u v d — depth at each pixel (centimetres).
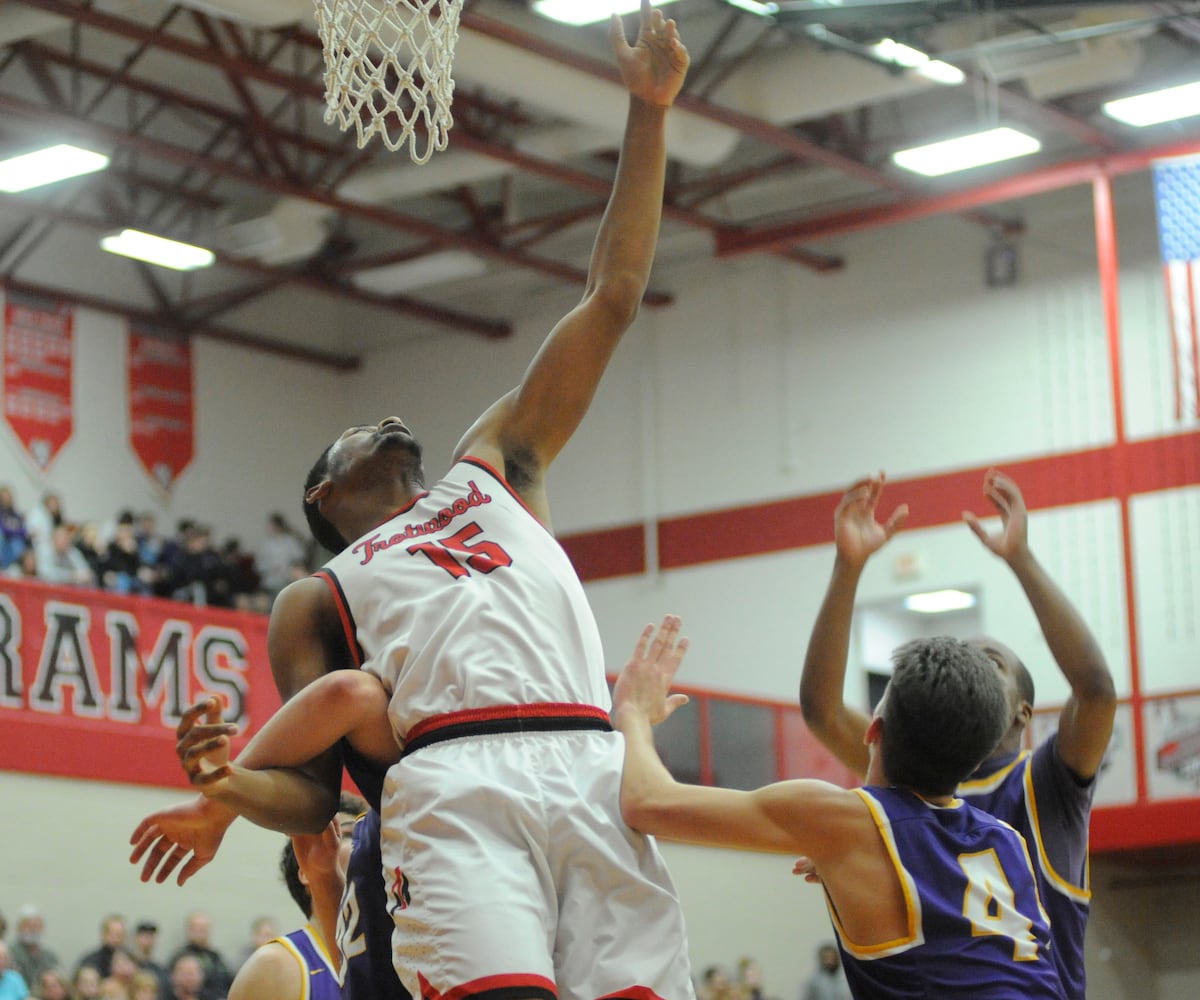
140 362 2342
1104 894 2012
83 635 1455
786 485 2289
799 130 2088
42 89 1959
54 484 2197
